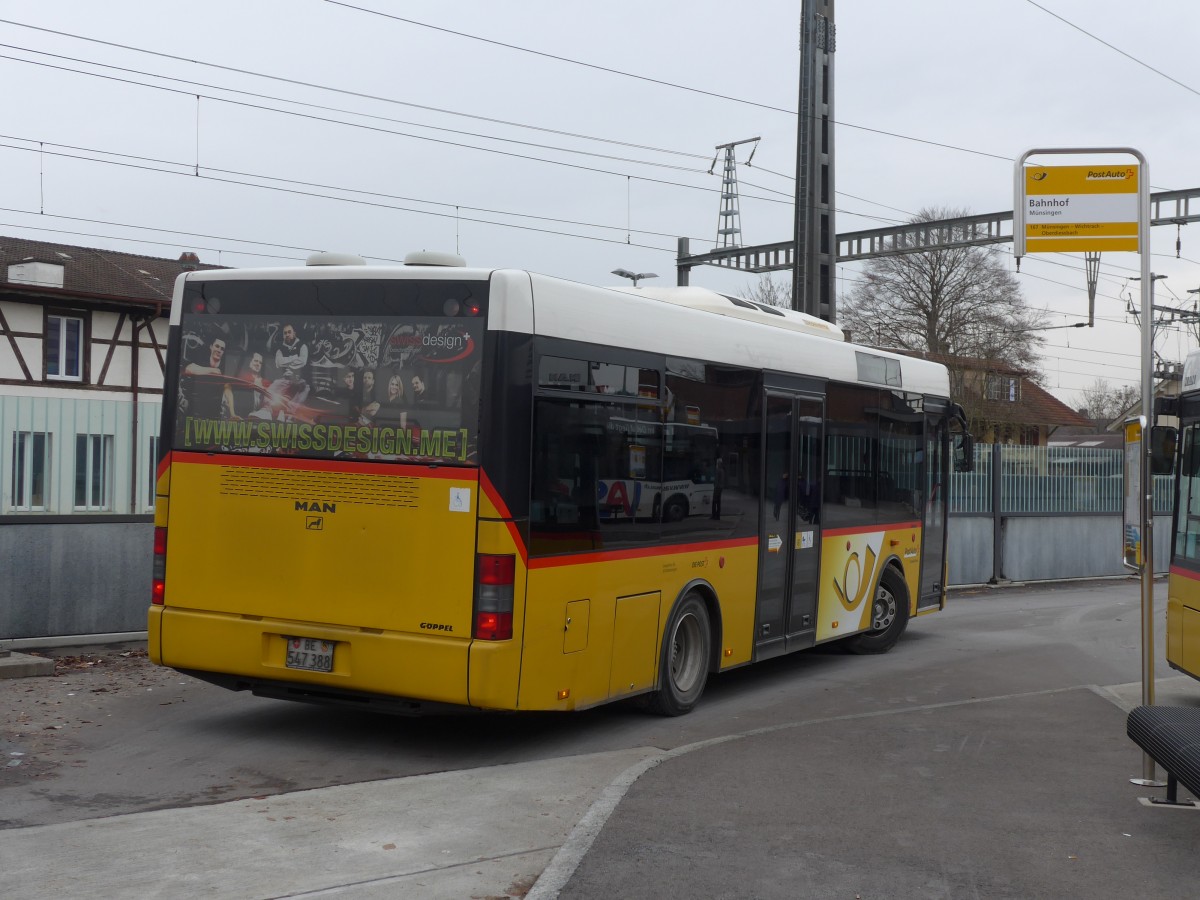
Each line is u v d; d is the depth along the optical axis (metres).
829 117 20.81
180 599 8.23
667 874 5.43
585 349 8.12
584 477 8.10
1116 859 5.75
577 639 8.04
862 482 12.51
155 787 7.05
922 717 9.16
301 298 7.99
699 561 9.55
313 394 7.91
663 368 9.03
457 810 6.46
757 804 6.60
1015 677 11.75
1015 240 9.27
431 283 7.66
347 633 7.66
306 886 5.20
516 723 9.12
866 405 12.56
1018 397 53.53
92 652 11.21
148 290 41.12
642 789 6.87
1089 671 12.30
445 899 5.10
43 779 7.11
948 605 19.11
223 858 5.54
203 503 8.17
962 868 5.60
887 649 13.53
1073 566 24.27
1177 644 10.22
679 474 9.25
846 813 6.46
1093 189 9.18
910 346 52.91
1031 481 23.56
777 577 10.85
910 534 13.72
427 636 7.52
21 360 32.81
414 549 7.57
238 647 7.99
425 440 7.58
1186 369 10.45
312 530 7.85
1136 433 7.62
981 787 7.06
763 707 10.06
